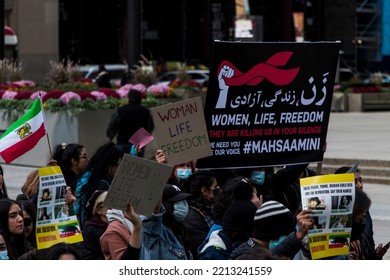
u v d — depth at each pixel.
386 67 97.44
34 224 11.69
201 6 88.44
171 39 88.50
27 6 67.12
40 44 67.69
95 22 83.25
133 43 40.28
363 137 36.38
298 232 9.08
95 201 11.22
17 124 12.27
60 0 81.12
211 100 12.23
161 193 9.40
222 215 10.83
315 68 12.70
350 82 56.53
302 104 12.71
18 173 28.72
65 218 10.85
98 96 31.20
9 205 10.42
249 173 13.34
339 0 95.38
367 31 96.81
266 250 8.88
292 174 13.16
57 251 8.84
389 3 96.94
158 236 10.20
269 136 12.59
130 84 37.31
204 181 11.68
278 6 93.31
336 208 9.38
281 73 12.52
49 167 10.80
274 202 9.34
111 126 24.91
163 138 11.32
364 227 11.36
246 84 12.33
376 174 27.17
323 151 12.95
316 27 95.75
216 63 12.17
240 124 12.40
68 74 37.88
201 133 11.45
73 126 30.48
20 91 33.75
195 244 11.27
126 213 9.39
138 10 40.44
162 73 67.06
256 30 39.06
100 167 12.66
